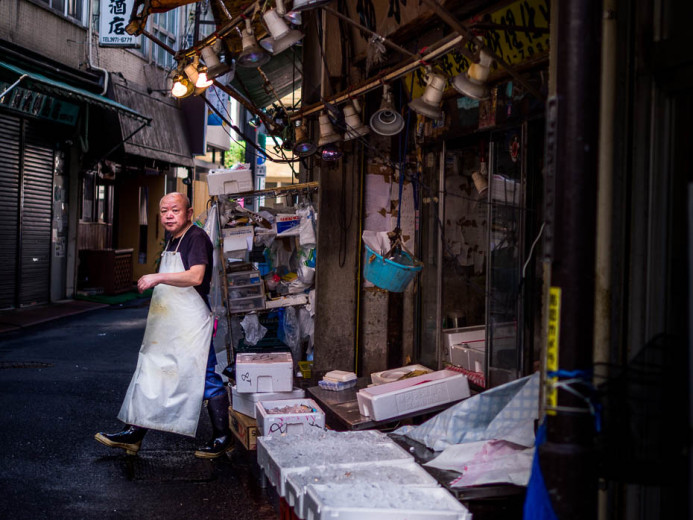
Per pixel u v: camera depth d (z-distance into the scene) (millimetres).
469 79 3816
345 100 5625
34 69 13672
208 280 5281
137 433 5270
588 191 2334
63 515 4121
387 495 3072
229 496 4523
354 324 6707
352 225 6691
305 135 6297
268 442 3975
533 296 4852
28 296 14492
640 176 2842
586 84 2330
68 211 16047
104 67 16781
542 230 4566
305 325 6891
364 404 4805
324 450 3777
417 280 6504
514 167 4957
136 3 6480
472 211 5758
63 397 7062
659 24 2793
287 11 4395
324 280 6676
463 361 5719
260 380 5504
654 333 2826
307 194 6898
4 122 13430
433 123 6016
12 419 6129
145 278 4891
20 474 4770
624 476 2574
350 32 6734
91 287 17172
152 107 19031
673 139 2785
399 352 6773
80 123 15570
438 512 2875
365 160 6688
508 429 4023
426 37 5691
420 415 4934
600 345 2848
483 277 5703
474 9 4941
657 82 2811
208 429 6152
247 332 6648
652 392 2584
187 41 19531
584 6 2332
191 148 21297
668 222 2801
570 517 2318
